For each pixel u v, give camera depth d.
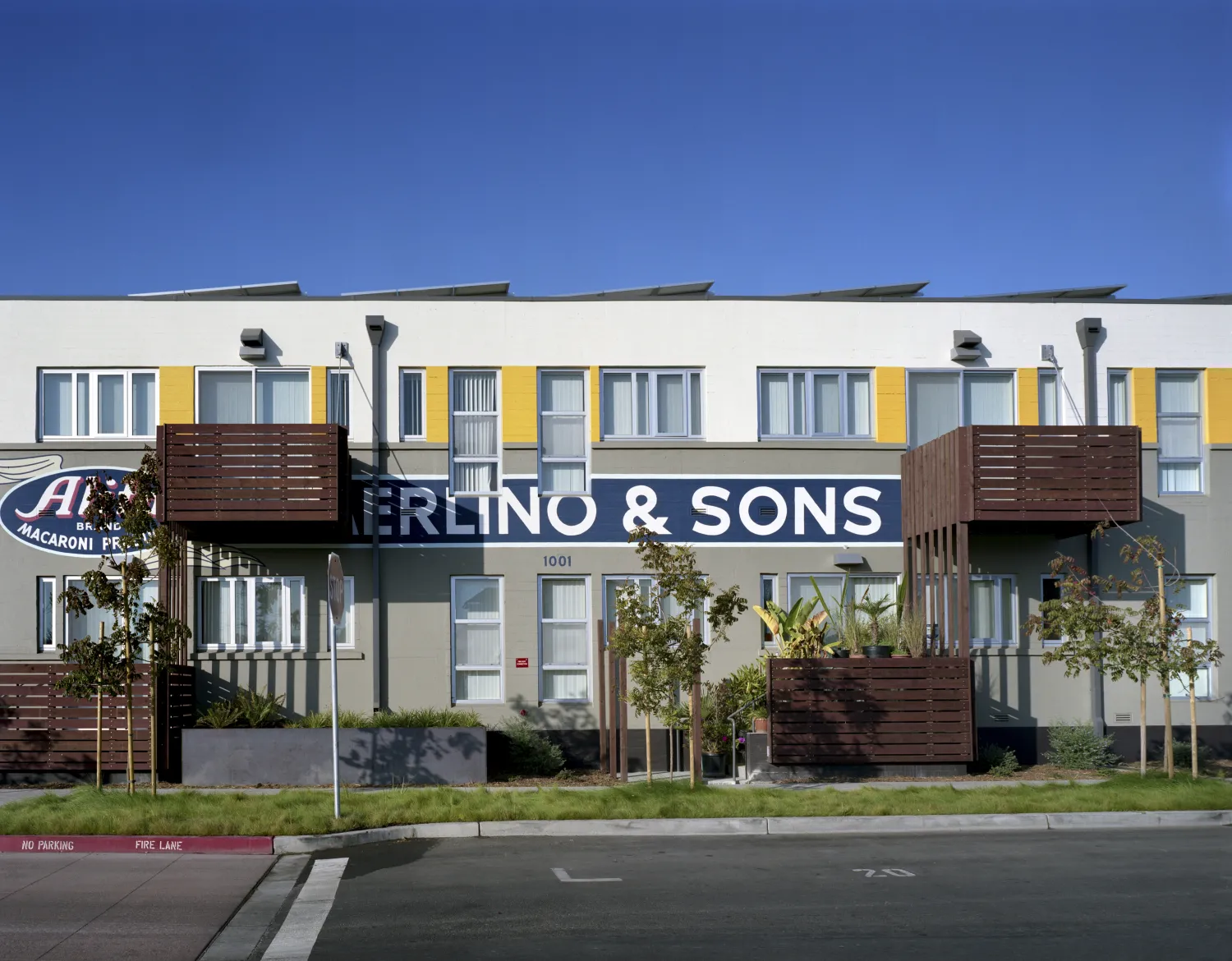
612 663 17.66
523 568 19.19
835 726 17.31
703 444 19.48
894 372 19.81
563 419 19.55
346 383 19.20
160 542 14.58
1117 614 16.25
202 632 18.91
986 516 17.31
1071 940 8.52
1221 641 19.81
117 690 14.53
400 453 19.17
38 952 8.50
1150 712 19.61
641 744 18.84
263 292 19.52
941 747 17.42
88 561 18.72
